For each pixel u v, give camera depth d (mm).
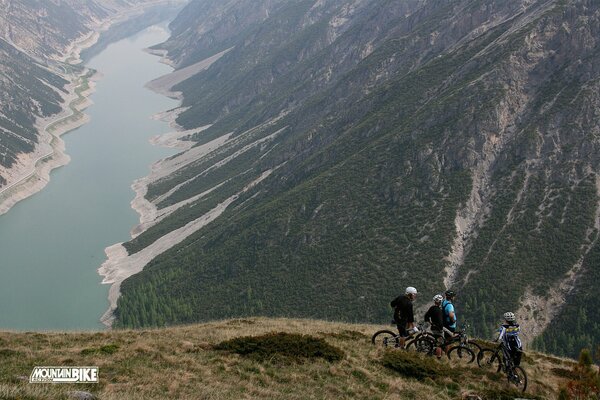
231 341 29469
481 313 122000
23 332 32531
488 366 29297
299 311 136500
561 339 114000
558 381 29609
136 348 27672
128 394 21203
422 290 131375
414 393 25844
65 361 25078
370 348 31031
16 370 23156
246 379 25312
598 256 127125
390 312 128125
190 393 22562
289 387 24922
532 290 125250
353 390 25312
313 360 28297
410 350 30234
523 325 119312
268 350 28594
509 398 26062
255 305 143125
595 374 27219
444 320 29750
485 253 136125
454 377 27688
